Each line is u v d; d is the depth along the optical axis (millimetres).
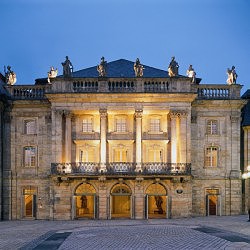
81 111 40000
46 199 40812
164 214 40438
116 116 41062
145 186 39281
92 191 39625
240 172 41312
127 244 21938
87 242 22891
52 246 21797
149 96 39188
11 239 24812
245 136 42719
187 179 38594
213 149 41562
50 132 41250
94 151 40812
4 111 41562
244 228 28594
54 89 39750
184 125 39344
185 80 39594
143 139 40406
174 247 20797
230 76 42125
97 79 39594
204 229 28109
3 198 40969
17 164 41375
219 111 41594
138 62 39938
